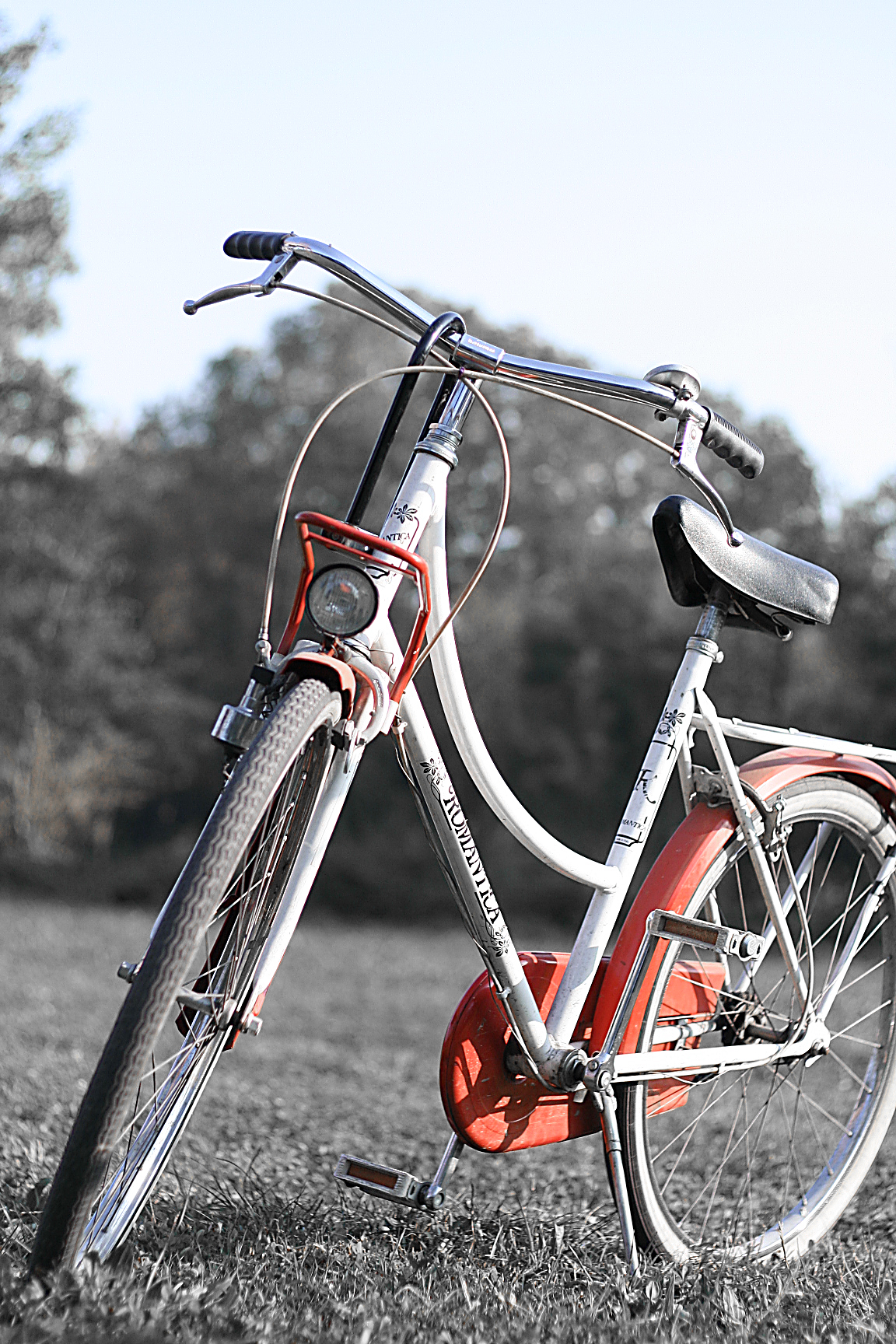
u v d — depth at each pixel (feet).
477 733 6.80
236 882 5.77
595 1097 6.91
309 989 37.17
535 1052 6.88
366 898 81.82
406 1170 10.18
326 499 118.21
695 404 6.81
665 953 7.16
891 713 71.36
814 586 8.06
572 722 95.61
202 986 6.02
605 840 90.79
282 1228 7.13
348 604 5.67
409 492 6.54
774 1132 11.87
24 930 49.96
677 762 7.73
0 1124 10.18
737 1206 8.23
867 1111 8.23
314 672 5.78
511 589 107.76
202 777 111.24
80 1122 5.01
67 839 94.84
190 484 125.08
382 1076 19.03
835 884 8.52
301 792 5.90
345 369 123.44
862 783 8.30
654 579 100.58
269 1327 5.04
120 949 43.70
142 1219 6.89
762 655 77.25
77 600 98.53
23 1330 4.57
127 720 103.96
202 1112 12.90
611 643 96.07
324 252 6.57
